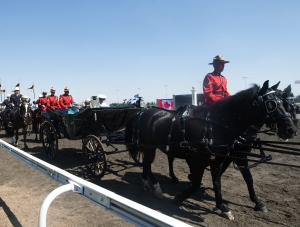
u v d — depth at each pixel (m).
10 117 11.23
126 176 6.56
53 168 3.17
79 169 7.16
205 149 4.13
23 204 4.83
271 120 3.89
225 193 5.27
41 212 2.31
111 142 6.07
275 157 8.21
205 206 4.71
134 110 6.86
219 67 5.01
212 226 3.94
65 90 11.05
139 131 5.20
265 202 4.80
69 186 2.52
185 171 6.99
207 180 6.14
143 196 5.25
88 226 3.98
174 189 5.66
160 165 7.66
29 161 4.14
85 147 6.57
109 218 4.26
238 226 3.93
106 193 2.22
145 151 5.27
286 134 3.75
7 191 5.57
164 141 4.73
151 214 1.81
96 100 8.11
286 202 4.77
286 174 6.45
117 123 7.10
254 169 6.93
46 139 8.62
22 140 12.87
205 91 4.96
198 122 4.30
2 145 5.55
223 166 4.80
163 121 4.81
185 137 4.38
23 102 10.77
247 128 4.21
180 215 4.34
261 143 4.38
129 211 2.04
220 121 4.20
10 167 7.70
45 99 12.36
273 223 4.01
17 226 3.96
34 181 6.30
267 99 3.89
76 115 6.70
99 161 6.35
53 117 8.26
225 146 4.19
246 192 5.30
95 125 6.83
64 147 10.70
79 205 4.80
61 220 4.17
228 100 4.24
